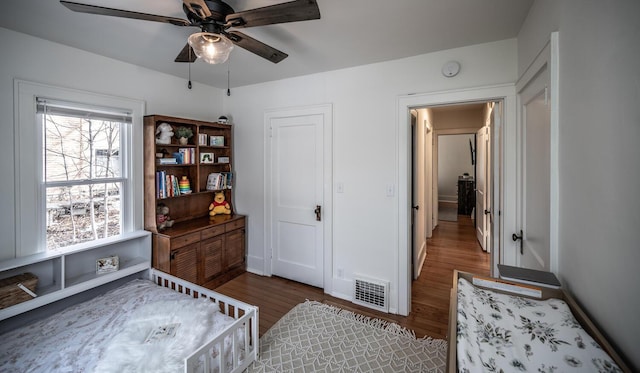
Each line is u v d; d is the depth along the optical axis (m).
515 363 0.82
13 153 2.09
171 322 1.92
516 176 2.12
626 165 0.80
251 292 3.07
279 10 1.31
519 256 2.07
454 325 1.01
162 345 1.70
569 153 1.19
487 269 3.76
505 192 2.16
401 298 2.62
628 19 0.78
